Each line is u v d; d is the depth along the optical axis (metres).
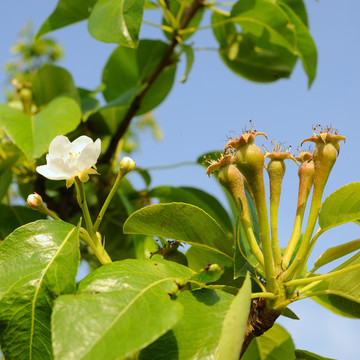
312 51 0.90
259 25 0.92
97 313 0.55
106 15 0.74
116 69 0.97
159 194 0.88
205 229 0.62
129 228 0.63
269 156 0.62
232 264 0.65
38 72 0.87
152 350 0.57
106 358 0.53
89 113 0.85
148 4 0.93
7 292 0.58
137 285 0.57
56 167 0.61
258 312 0.61
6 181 0.81
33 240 0.60
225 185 0.62
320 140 0.61
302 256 0.60
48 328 0.58
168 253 0.65
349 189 0.60
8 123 0.77
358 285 0.62
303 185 0.62
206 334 0.57
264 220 0.60
